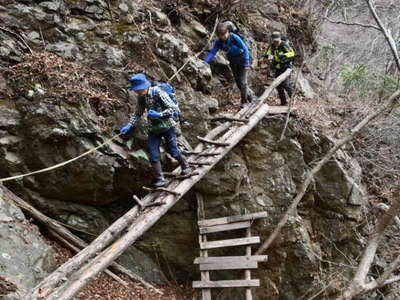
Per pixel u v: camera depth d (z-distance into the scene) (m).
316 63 13.42
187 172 5.91
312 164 8.08
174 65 7.36
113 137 5.77
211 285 6.55
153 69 7.04
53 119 5.63
